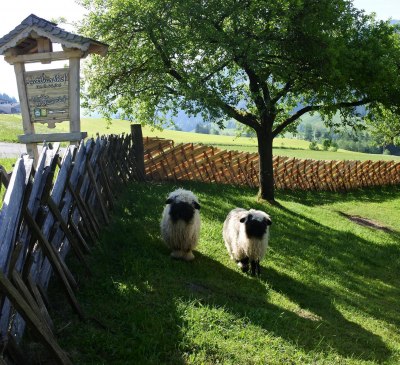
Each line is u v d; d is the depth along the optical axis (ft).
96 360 14.43
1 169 13.12
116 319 17.22
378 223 62.80
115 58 49.73
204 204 45.73
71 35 26.68
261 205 51.80
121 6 44.70
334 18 46.01
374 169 89.61
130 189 42.57
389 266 42.37
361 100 52.39
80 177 21.72
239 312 20.99
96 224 25.88
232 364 15.97
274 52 45.70
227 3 43.65
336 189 82.12
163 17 44.57
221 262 29.53
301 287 29.37
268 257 33.81
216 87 45.39
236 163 64.85
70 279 18.24
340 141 415.85
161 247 28.25
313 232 46.62
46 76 27.86
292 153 161.89
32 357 13.55
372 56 45.29
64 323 15.99
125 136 48.75
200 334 17.37
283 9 41.93
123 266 22.81
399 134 72.23
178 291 21.49
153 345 15.83
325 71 44.65
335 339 21.94
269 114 53.21
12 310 13.15
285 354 17.83
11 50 27.43
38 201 14.67
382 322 27.30
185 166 59.72
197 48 44.01
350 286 33.14
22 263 13.88
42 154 14.85
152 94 51.75
